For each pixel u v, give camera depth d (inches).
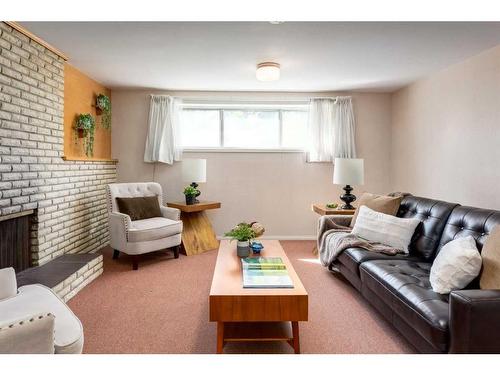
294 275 80.4
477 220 82.7
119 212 142.9
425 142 151.0
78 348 55.1
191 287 111.3
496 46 109.7
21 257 103.2
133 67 135.9
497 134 110.0
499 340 54.5
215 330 82.7
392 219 107.6
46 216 112.9
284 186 182.5
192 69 138.1
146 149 175.6
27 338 40.4
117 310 93.5
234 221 182.5
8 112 93.8
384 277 80.7
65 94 130.4
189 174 158.1
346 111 178.2
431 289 71.7
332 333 81.5
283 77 150.2
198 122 183.8
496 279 62.4
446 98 135.8
